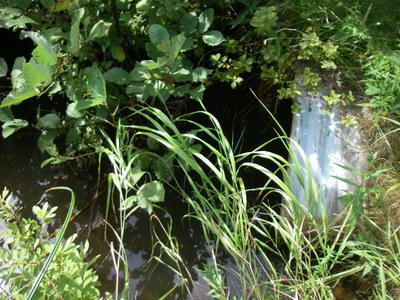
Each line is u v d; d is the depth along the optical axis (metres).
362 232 2.00
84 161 2.54
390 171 2.08
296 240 1.87
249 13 2.58
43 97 2.81
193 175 2.53
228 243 1.82
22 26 2.09
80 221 2.42
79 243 2.34
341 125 2.22
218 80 2.65
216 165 2.55
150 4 2.23
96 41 2.29
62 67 2.13
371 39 2.32
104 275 2.25
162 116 1.94
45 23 2.19
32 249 1.65
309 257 1.86
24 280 1.66
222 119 2.68
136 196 2.01
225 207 1.89
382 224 1.98
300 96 2.33
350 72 2.32
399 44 2.31
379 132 2.15
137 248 2.34
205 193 2.46
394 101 2.06
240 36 2.64
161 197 2.01
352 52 2.36
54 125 2.25
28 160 2.65
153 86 2.07
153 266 2.27
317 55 2.32
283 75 2.39
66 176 2.57
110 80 2.10
